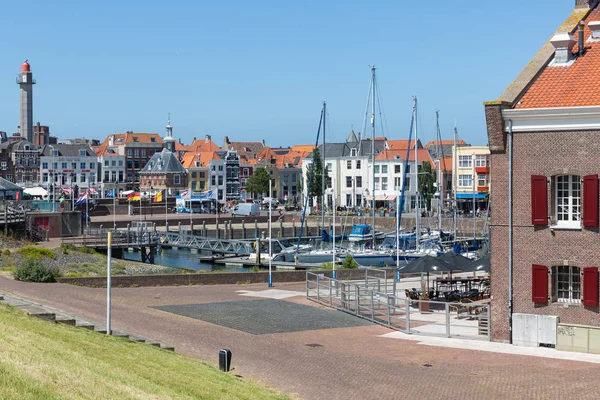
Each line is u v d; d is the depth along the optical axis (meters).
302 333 39.78
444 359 33.56
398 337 39.00
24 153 196.50
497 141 37.88
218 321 42.53
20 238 93.56
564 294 37.06
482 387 28.42
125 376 23.00
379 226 145.62
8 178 194.75
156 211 172.62
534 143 37.09
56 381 19.58
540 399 26.70
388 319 41.88
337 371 30.97
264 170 192.88
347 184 176.88
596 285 35.44
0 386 17.72
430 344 37.16
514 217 37.66
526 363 32.66
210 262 101.56
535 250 37.12
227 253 107.38
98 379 21.36
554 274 37.16
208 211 174.62
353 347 36.31
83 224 121.50
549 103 37.25
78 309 42.03
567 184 36.88
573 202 36.69
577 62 39.28
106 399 19.55
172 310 45.84
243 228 139.25
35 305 35.50
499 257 38.03
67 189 149.50
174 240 118.19
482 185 153.38
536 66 39.47
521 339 37.16
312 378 29.64
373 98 106.69
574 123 36.03
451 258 51.91
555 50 39.84
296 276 64.19
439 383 29.05
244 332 39.53
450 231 127.62
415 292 50.25
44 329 28.25
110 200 172.50
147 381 23.25
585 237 35.84
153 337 36.31
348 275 66.75
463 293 51.44
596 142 35.53
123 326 38.34
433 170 163.75
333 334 39.66
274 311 46.59
